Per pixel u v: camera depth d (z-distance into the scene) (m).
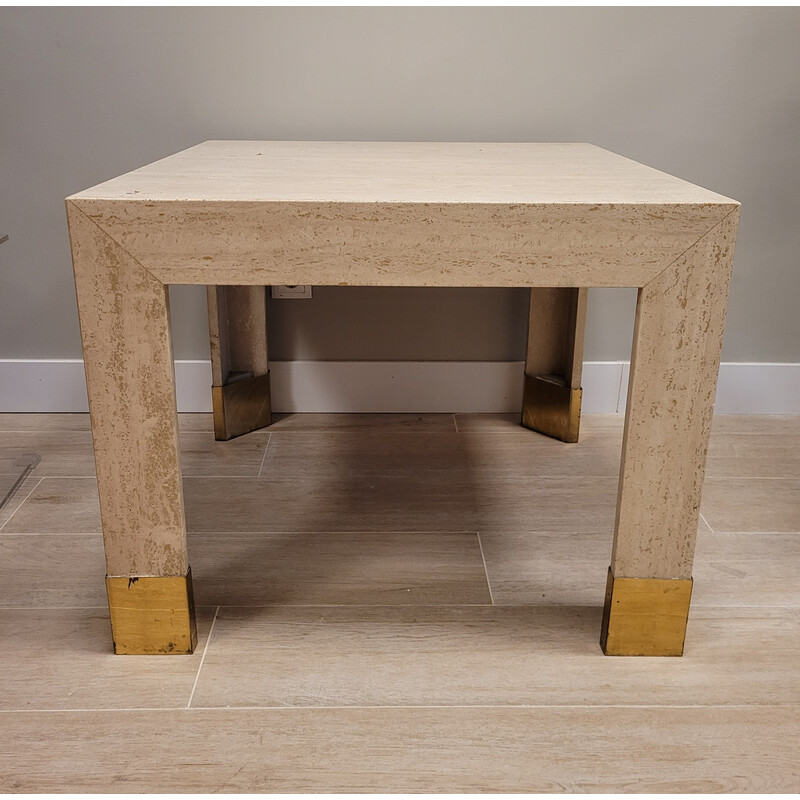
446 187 1.08
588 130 1.85
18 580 1.31
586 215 0.97
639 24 1.77
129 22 1.75
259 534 1.46
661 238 0.98
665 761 0.96
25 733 0.99
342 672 1.10
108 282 0.99
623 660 1.13
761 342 2.00
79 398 2.00
